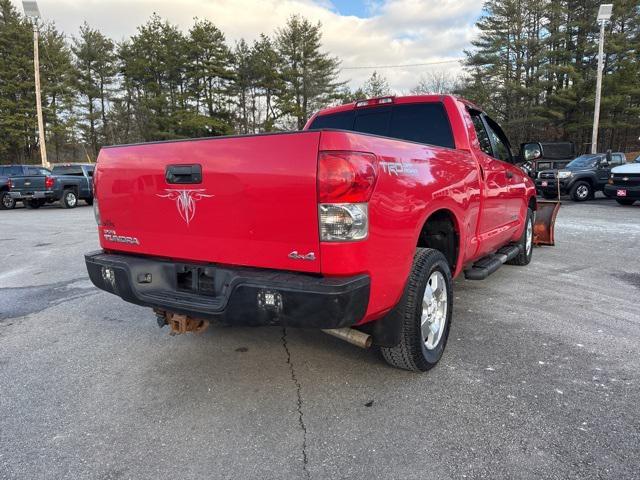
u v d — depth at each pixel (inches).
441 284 130.3
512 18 1573.6
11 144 1620.3
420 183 112.6
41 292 219.8
